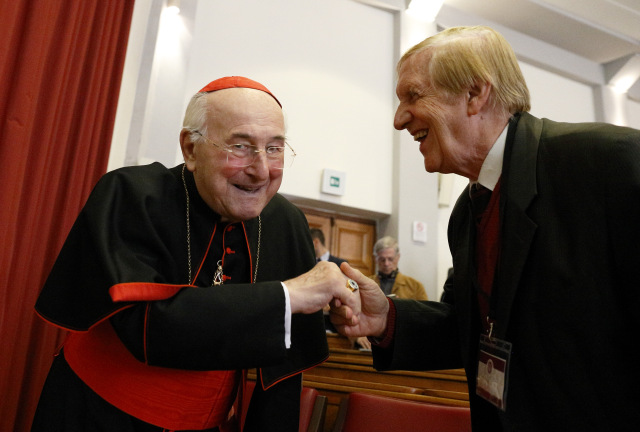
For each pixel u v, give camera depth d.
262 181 1.09
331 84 5.30
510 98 1.09
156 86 4.11
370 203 5.29
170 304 0.95
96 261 1.04
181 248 1.16
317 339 1.26
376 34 5.71
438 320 1.31
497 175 1.10
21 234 2.13
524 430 0.90
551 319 0.90
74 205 2.58
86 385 1.06
